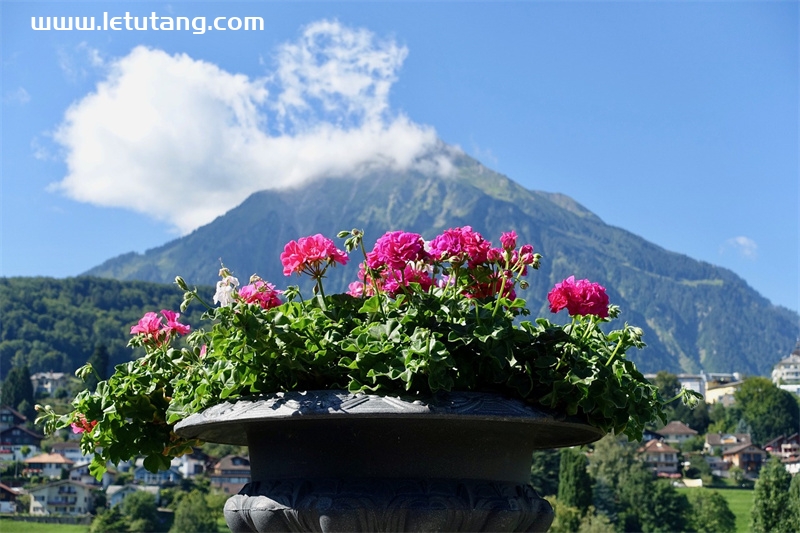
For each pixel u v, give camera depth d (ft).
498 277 8.02
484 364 6.94
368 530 6.55
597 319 7.84
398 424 6.60
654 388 8.00
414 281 7.84
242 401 6.95
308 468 6.79
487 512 6.67
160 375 8.78
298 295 7.89
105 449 9.00
